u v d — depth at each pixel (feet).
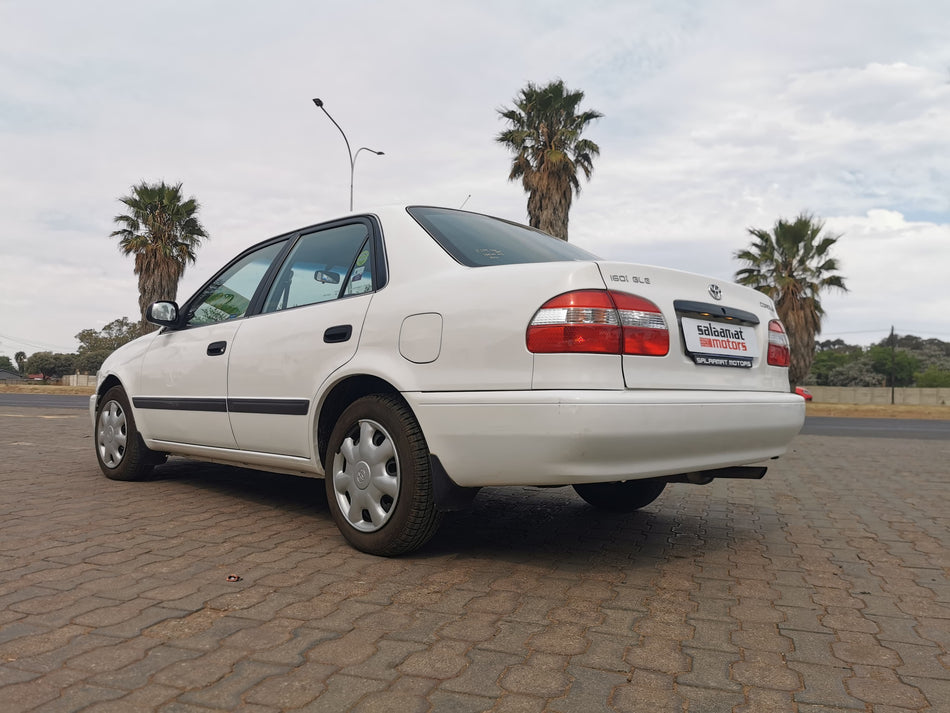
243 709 6.21
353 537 11.23
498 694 6.57
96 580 9.64
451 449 9.95
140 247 102.01
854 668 7.36
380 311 11.10
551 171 80.12
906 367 269.44
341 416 11.48
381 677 6.86
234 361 13.78
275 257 14.33
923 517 15.46
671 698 6.59
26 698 6.32
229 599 8.96
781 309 94.94
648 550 12.03
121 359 17.66
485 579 10.07
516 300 9.59
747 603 9.36
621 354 9.30
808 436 42.27
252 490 16.48
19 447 25.17
